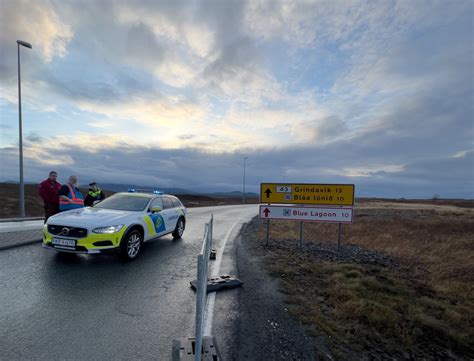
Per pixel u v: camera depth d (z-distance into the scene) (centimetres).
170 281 465
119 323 317
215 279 466
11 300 364
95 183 979
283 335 300
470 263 725
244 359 257
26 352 255
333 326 328
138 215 628
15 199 2050
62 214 588
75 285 426
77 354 256
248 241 884
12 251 597
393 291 473
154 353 263
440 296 494
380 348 298
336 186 785
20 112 1437
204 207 2695
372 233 1198
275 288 442
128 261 572
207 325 318
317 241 966
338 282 489
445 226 1426
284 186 820
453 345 328
